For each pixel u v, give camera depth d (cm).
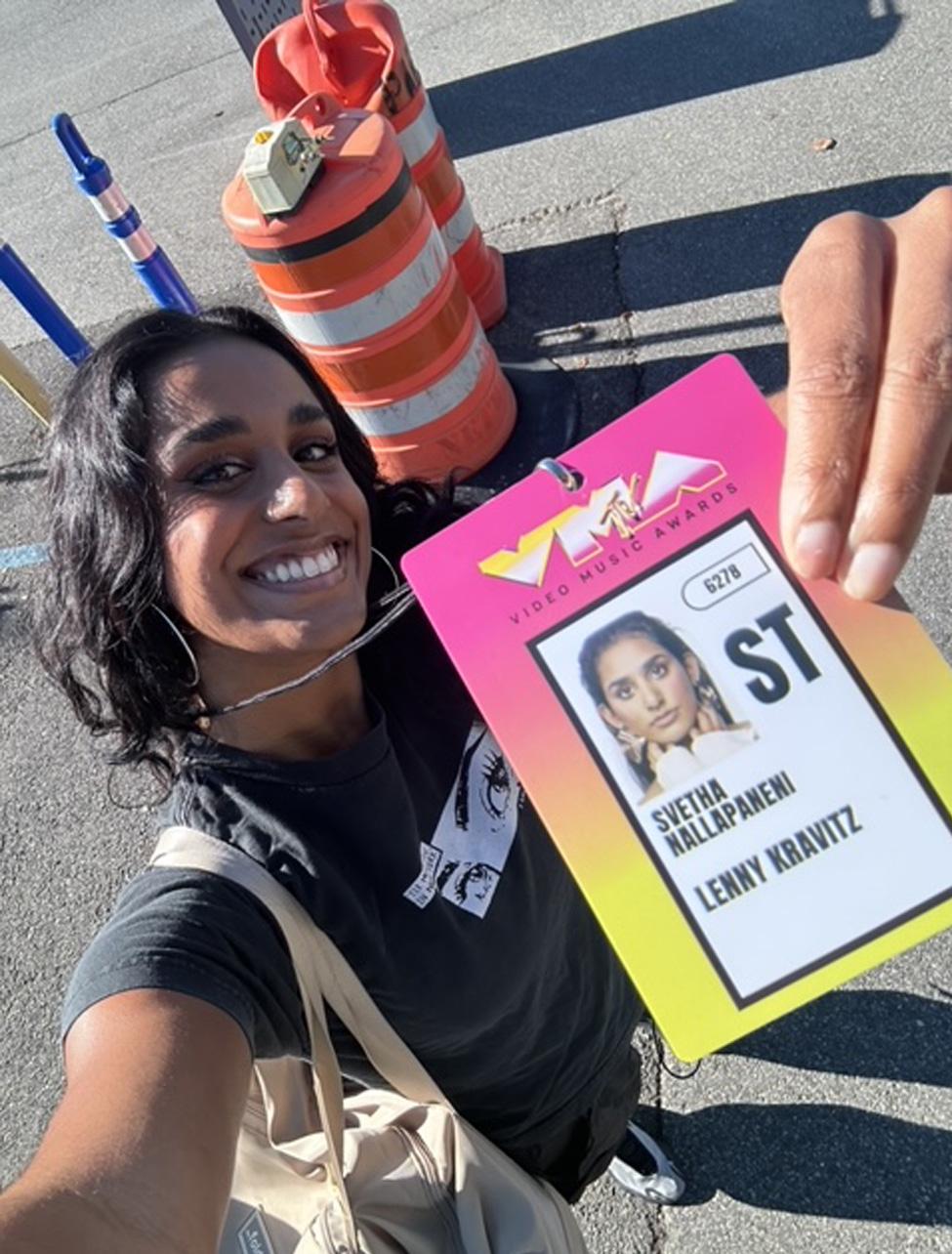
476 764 41
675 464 28
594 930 47
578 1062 49
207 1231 28
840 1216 66
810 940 27
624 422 28
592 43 155
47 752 106
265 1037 34
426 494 46
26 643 113
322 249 91
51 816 102
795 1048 71
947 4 136
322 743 39
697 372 28
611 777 28
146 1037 30
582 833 28
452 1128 42
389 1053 39
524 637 28
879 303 27
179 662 38
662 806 28
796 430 26
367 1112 45
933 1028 69
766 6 147
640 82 146
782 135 131
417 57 167
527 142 146
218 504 35
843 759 27
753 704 27
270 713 37
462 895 39
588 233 131
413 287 97
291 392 37
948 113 124
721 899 27
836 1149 68
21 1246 25
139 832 98
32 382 111
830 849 27
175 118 182
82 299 154
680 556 28
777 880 27
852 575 25
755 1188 68
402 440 106
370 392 102
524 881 41
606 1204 70
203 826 36
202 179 166
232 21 126
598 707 28
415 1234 40
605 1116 53
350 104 110
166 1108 29
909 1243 65
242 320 39
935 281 26
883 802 27
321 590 36
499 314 126
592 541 28
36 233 169
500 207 139
